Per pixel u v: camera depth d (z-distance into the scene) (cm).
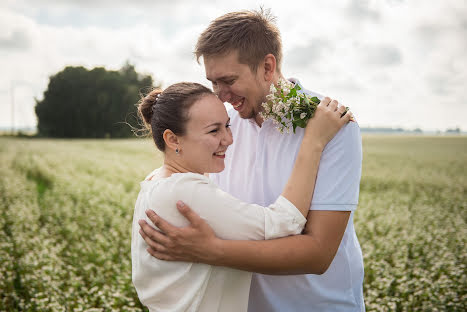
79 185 1026
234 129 193
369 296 377
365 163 1902
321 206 143
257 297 175
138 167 1538
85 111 6581
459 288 393
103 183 1079
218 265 129
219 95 159
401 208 811
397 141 4319
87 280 420
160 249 132
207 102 138
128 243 533
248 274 146
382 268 439
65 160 1825
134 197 864
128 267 431
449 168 1725
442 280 404
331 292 167
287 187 143
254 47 151
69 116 6631
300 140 162
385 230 621
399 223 673
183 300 134
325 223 142
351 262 173
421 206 854
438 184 1201
